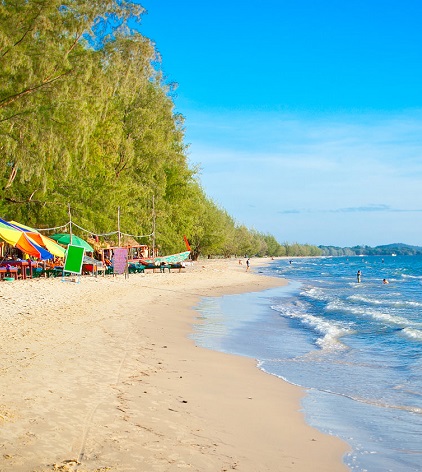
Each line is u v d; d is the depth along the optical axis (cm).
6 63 2436
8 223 2617
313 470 557
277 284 4519
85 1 2686
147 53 3130
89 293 2359
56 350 1070
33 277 3059
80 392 771
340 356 1302
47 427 607
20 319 1437
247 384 957
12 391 749
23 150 2569
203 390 873
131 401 749
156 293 2864
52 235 3291
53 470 488
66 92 2650
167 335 1477
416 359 1266
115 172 4425
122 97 4269
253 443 628
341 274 6975
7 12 2466
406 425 743
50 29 2572
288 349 1400
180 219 5753
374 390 956
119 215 4059
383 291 3828
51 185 3409
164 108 4956
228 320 1995
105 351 1118
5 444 547
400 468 576
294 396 896
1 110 2580
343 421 758
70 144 2798
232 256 14200
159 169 5097
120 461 523
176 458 545
